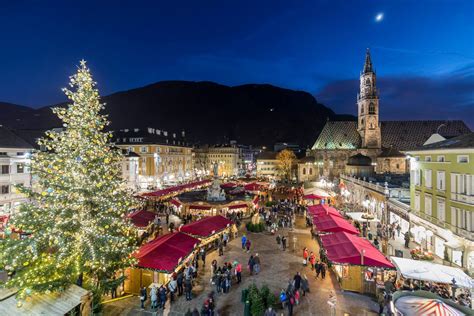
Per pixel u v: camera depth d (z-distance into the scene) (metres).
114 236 18.67
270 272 24.95
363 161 71.69
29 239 16.12
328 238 25.05
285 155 125.56
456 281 17.66
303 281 21.36
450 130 96.88
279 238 32.41
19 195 41.66
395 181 55.22
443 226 26.89
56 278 15.96
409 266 19.42
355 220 37.41
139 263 19.94
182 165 101.81
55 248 18.22
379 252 22.27
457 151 24.98
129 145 80.56
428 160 29.88
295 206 52.09
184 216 43.00
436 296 13.22
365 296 20.86
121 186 20.75
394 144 97.19
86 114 18.38
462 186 24.78
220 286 21.62
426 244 29.36
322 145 103.88
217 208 43.31
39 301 14.57
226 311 18.80
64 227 17.23
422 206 30.73
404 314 12.07
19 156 42.66
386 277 22.64
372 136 95.62
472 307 17.70
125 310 18.89
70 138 18.25
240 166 161.75
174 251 21.52
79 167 17.77
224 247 31.33
